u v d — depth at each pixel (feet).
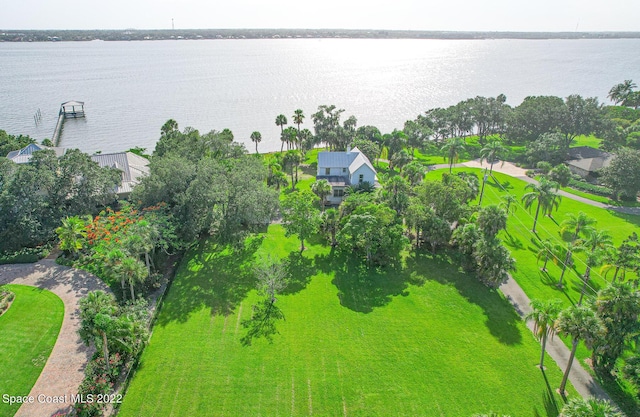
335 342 132.05
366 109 613.93
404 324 141.69
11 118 493.77
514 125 394.11
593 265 156.15
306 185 282.36
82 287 153.69
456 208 190.90
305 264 179.32
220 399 109.40
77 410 101.65
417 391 114.01
